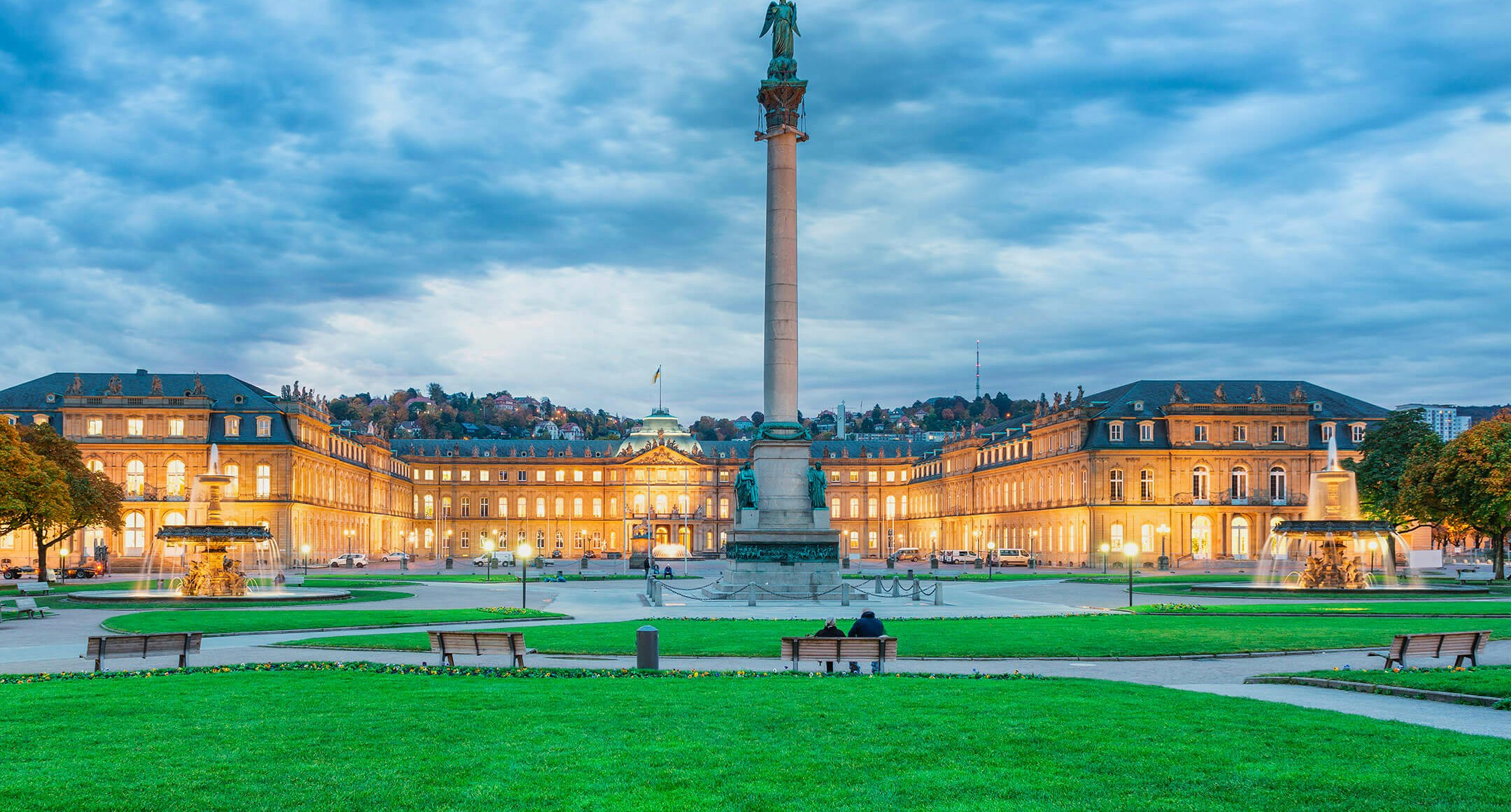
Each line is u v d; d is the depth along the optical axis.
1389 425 133.62
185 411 167.12
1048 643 46.25
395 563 196.62
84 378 175.00
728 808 18.44
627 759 21.53
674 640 47.41
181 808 18.30
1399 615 62.97
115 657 41.53
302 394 186.00
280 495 167.25
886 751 22.23
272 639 49.88
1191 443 162.25
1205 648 44.38
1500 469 99.69
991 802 18.78
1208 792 19.34
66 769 20.64
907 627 54.69
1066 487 172.75
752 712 26.45
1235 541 161.75
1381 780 20.05
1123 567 159.62
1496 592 85.12
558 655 42.09
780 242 84.75
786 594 80.31
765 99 85.50
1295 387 171.38
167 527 79.31
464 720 25.30
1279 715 26.34
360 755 21.75
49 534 157.88
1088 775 20.48
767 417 84.75
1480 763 21.36
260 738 23.23
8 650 45.12
